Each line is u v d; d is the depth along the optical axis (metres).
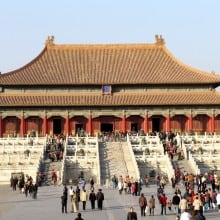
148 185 90.25
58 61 157.75
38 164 94.56
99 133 134.88
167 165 97.50
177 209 61.31
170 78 149.88
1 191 86.56
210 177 91.12
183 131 145.88
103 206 68.19
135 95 148.62
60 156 100.25
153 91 149.88
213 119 146.12
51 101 145.38
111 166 97.00
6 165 98.88
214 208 65.94
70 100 145.88
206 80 148.88
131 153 100.62
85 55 160.38
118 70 154.12
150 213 60.97
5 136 145.00
